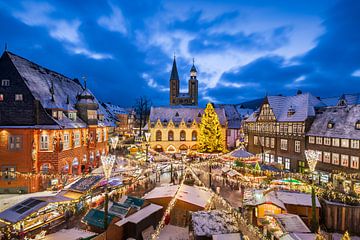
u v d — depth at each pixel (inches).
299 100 1768.0
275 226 710.5
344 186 1163.9
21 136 1187.3
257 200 844.0
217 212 758.5
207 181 1434.5
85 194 881.5
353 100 1749.5
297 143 1647.4
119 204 818.8
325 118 1518.2
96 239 620.1
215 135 2209.6
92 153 1647.4
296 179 1178.6
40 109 1254.9
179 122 2576.3
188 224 781.3
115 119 2812.5
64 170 1311.5
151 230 730.2
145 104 3299.7
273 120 1878.7
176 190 925.2
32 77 1379.2
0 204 1013.2
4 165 1176.2
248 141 2263.8
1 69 1269.7
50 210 759.1
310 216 823.7
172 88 5300.2
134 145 2447.1
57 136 1259.8
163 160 1860.2
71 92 1743.4
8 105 1219.9
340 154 1350.9
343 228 802.2
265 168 1344.7
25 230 692.7
